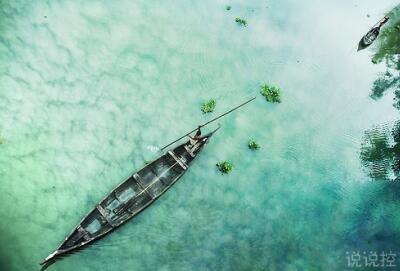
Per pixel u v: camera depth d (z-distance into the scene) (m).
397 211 20.38
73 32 20.09
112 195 17.03
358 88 22.86
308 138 20.97
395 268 19.22
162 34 21.25
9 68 18.64
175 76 20.47
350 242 19.33
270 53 22.50
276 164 20.00
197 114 19.98
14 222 16.11
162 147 18.95
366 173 20.91
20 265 15.59
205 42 21.70
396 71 23.69
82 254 16.20
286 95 21.66
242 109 20.67
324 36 23.70
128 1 21.42
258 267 17.98
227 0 23.05
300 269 18.38
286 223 19.00
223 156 19.38
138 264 16.77
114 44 20.39
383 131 22.14
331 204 19.86
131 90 19.62
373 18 24.75
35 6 20.02
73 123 18.39
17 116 17.89
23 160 17.23
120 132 18.72
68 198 17.09
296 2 24.20
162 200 17.83
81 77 19.30
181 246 17.44
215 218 18.25
